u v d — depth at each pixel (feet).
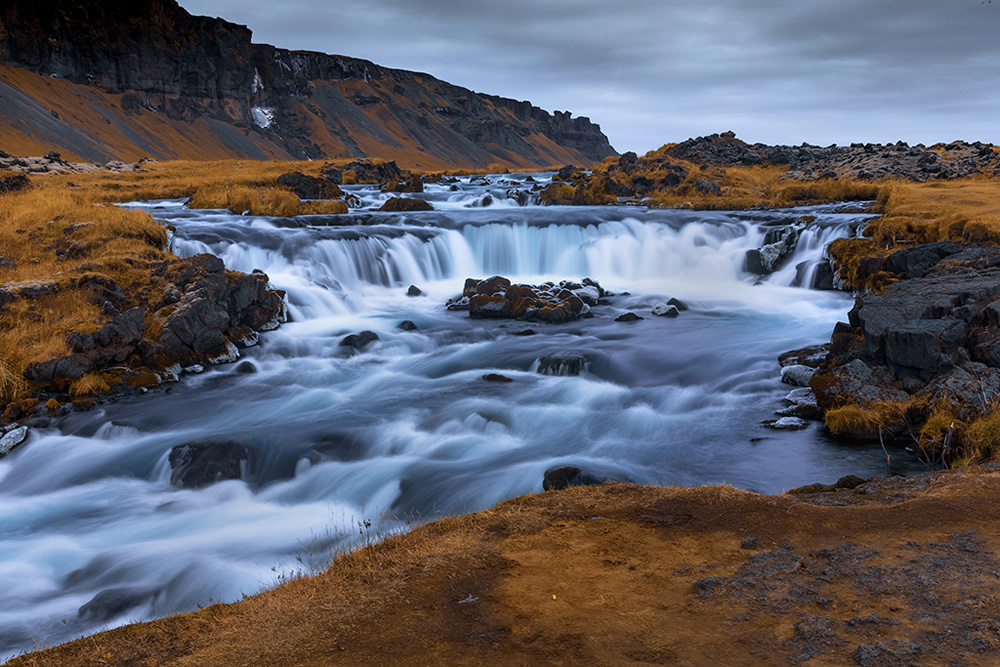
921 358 46.32
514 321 83.30
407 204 145.59
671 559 21.62
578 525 24.61
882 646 15.94
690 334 74.23
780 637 16.88
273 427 51.16
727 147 217.77
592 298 92.38
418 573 21.59
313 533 36.06
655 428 48.83
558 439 47.73
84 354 60.34
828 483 37.96
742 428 47.98
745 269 107.55
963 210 95.61
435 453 46.37
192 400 58.39
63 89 490.49
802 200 152.15
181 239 94.84
